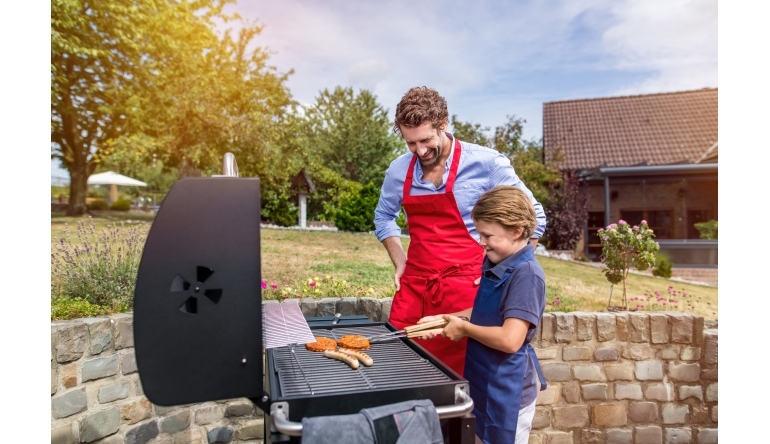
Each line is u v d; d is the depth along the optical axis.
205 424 2.81
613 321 3.04
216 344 1.17
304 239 7.76
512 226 1.52
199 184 1.17
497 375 1.55
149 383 1.14
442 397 1.25
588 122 12.08
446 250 2.06
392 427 1.07
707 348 3.07
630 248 3.96
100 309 2.74
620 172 10.07
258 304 1.19
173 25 10.20
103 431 2.42
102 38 10.80
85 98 11.23
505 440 1.53
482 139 9.71
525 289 1.48
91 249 3.38
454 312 2.02
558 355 3.02
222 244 1.17
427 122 1.81
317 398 1.13
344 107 17.61
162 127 10.45
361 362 1.43
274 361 1.41
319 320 1.98
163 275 1.14
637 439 3.06
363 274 5.36
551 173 10.41
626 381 3.06
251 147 10.20
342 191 11.83
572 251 9.68
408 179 2.18
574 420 3.03
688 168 9.73
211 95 10.10
